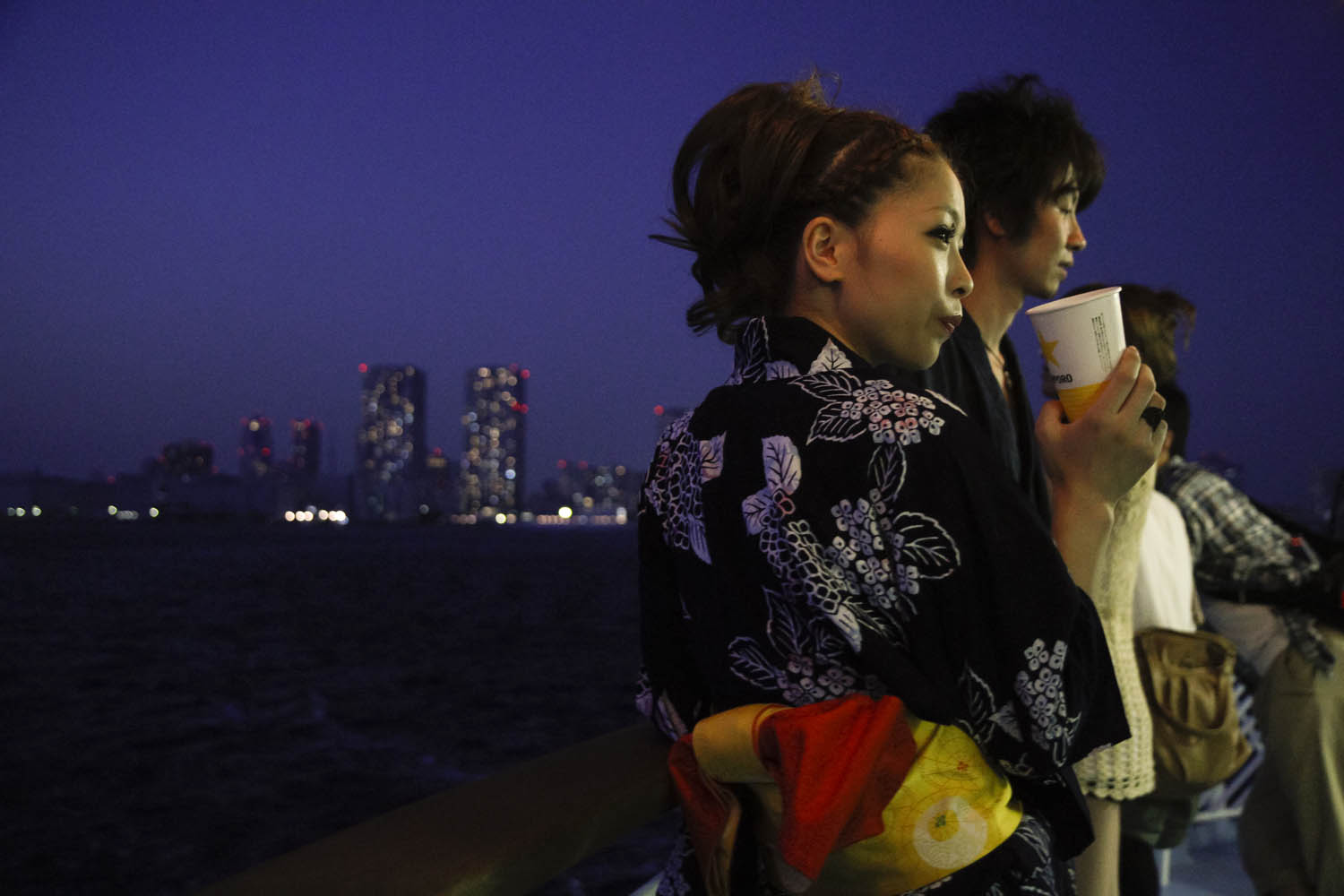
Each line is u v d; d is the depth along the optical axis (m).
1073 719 0.72
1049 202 1.33
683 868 0.89
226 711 31.28
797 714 0.72
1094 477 0.89
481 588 75.38
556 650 42.91
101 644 45.84
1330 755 1.91
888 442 0.72
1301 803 1.94
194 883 16.25
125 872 16.81
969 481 0.71
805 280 0.89
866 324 0.87
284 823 19.70
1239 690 2.74
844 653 0.74
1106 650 0.76
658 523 0.91
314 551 134.62
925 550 0.71
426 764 24.23
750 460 0.78
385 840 0.70
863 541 0.73
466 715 29.91
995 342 1.40
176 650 43.94
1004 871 0.74
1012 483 0.72
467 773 23.31
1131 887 1.78
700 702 0.94
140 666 40.03
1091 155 1.35
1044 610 0.70
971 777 0.75
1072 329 0.89
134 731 28.53
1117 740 0.77
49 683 36.56
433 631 49.81
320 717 29.98
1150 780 1.43
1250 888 2.38
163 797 21.64
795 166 0.86
